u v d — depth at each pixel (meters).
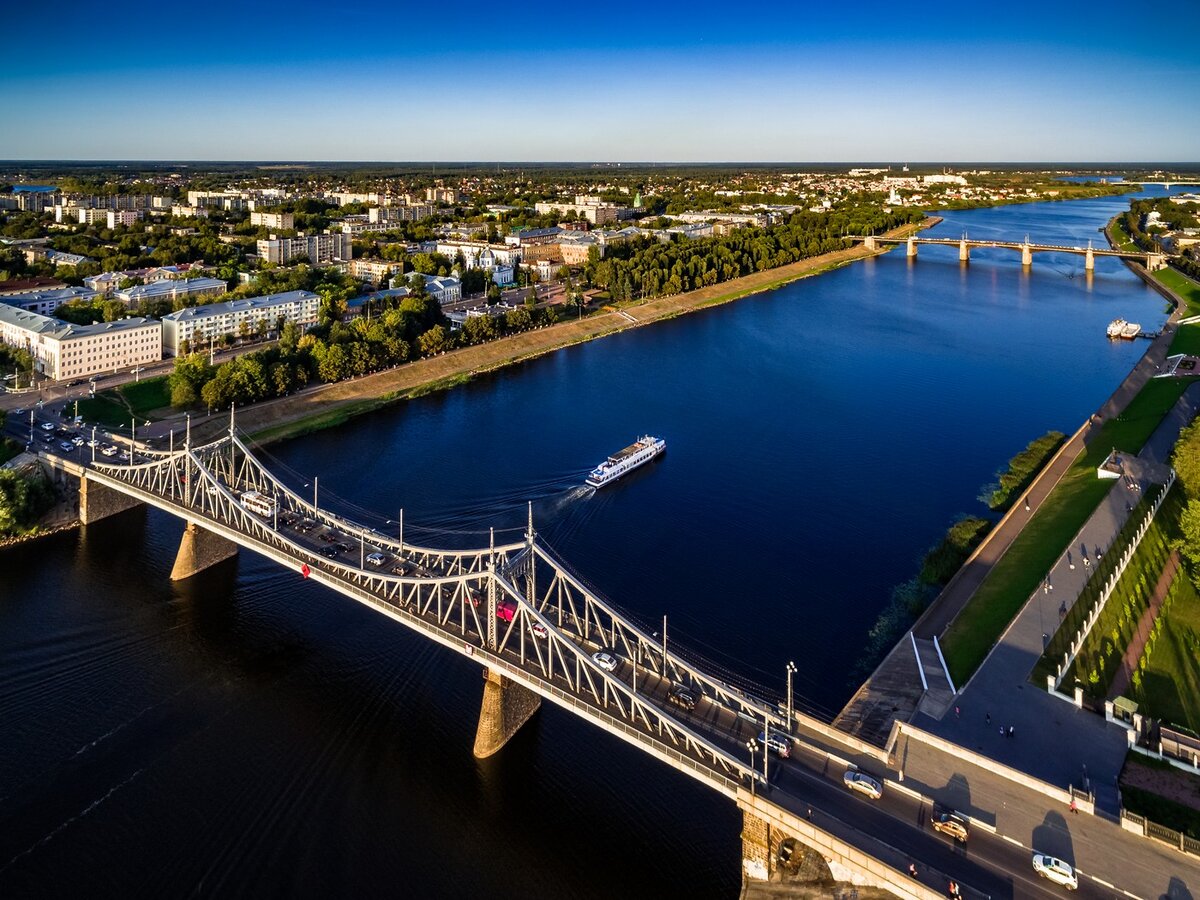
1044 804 122.75
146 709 164.50
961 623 181.00
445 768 152.12
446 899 126.81
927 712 147.75
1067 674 158.38
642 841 137.88
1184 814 123.00
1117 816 120.94
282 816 140.50
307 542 194.88
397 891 127.81
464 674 177.12
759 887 124.19
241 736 158.00
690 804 145.25
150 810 140.62
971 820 118.50
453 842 136.75
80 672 175.12
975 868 110.25
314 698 169.12
